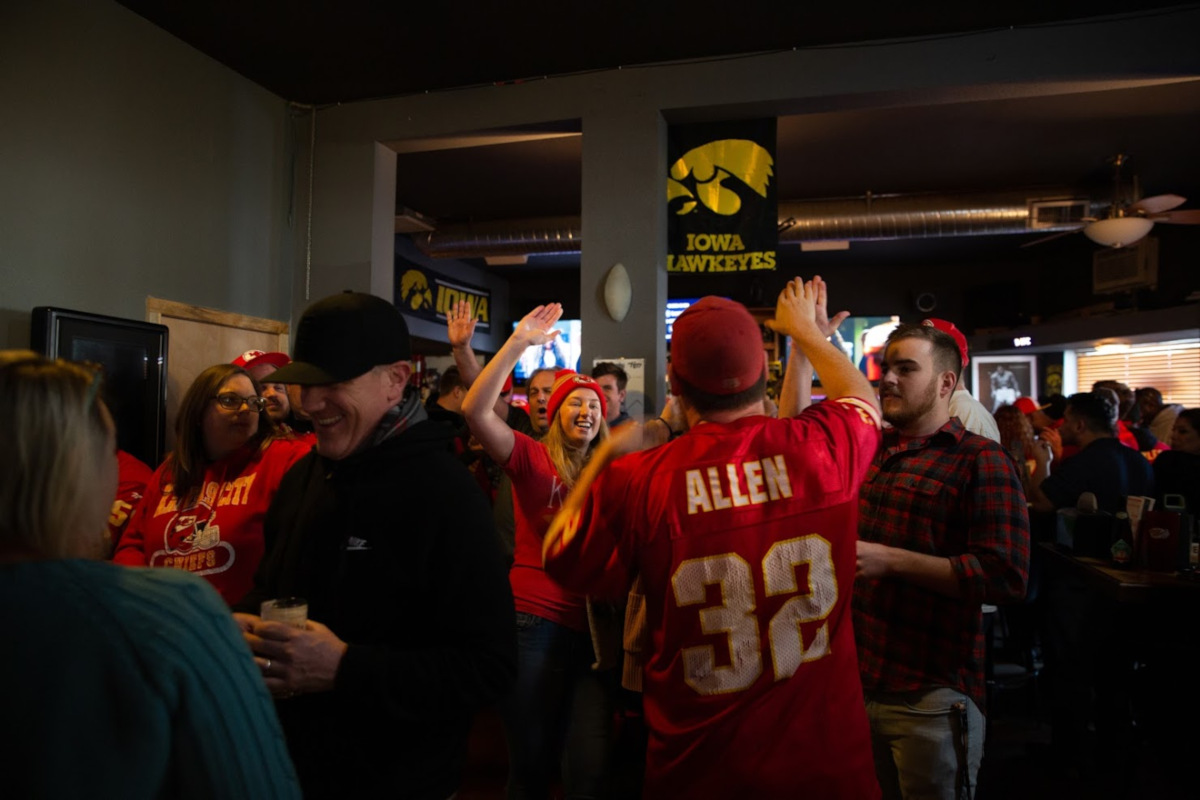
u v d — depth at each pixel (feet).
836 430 4.50
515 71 14.70
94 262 11.78
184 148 13.50
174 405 13.20
